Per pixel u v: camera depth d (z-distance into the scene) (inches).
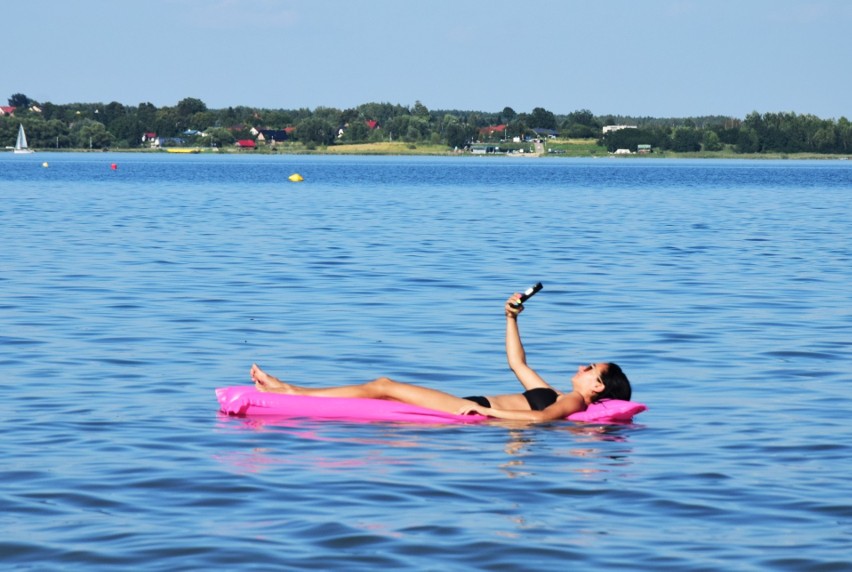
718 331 754.8
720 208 2378.2
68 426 470.0
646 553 323.3
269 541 328.5
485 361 643.5
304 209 2158.0
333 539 330.6
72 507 359.3
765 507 367.9
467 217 1969.7
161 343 681.6
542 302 886.4
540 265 1154.0
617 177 4734.3
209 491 377.7
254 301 868.0
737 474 408.5
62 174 4274.1
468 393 565.3
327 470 406.6
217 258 1181.1
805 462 426.6
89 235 1455.5
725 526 348.2
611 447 448.8
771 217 2064.5
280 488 382.3
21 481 386.9
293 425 477.7
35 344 671.1
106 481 387.9
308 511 357.1
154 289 928.9
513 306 532.4
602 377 518.3
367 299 888.3
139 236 1451.8
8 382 561.3
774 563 316.2
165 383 565.9
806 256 1285.7
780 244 1454.2
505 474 405.1
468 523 347.3
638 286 993.5
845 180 4456.2
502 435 468.4
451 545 327.0
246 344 684.1
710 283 1020.5
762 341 716.0
